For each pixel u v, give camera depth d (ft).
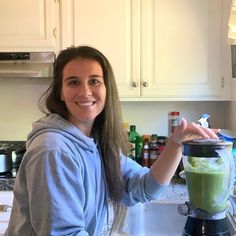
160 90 7.58
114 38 7.53
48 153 2.93
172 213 3.78
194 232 2.97
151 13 7.50
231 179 3.03
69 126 3.31
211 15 7.45
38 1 7.48
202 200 2.99
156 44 7.53
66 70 3.39
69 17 7.53
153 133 8.76
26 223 3.19
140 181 3.86
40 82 8.71
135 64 7.57
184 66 7.54
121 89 7.61
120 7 7.50
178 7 7.47
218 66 7.52
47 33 7.51
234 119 7.67
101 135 3.79
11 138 8.81
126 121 8.78
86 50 3.48
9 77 8.15
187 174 3.09
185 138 3.53
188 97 7.59
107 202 3.83
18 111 8.77
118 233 3.21
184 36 7.50
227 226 3.02
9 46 7.54
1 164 7.09
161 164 3.75
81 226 2.92
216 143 2.99
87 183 3.27
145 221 3.52
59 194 2.85
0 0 7.48
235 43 6.95
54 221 2.80
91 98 3.39
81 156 3.26
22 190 3.16
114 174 3.81
